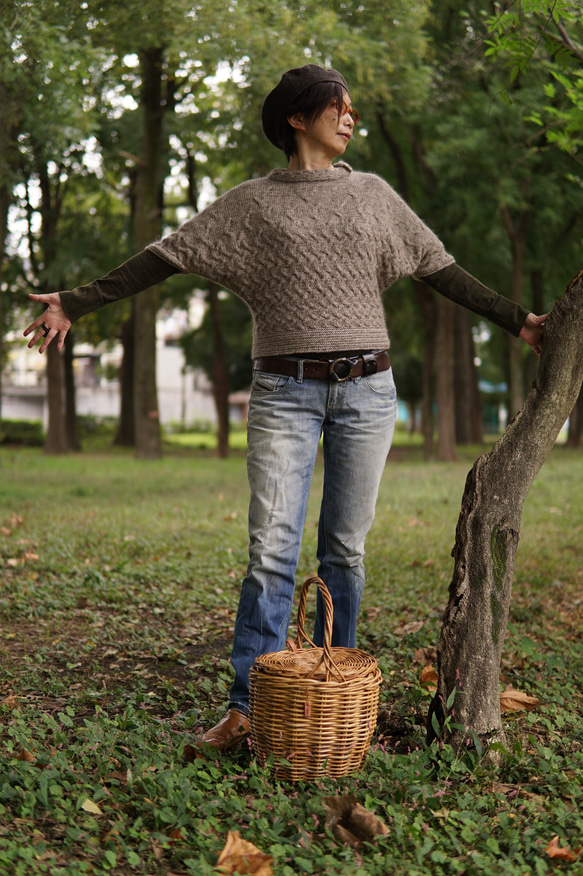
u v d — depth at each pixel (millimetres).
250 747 2670
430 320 20016
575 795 2424
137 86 16438
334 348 2740
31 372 52750
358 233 2736
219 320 22297
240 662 2838
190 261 2779
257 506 2852
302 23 9328
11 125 9781
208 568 6262
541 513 9359
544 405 2824
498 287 18719
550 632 4500
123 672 3863
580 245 16109
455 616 2771
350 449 2836
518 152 13891
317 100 2764
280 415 2805
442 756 2596
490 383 49406
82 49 8055
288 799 2320
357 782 2457
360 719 2500
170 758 2584
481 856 2080
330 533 2959
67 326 2805
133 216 20594
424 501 10531
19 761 2512
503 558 2795
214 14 8977
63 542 7176
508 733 2939
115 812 2273
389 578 5969
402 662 3908
